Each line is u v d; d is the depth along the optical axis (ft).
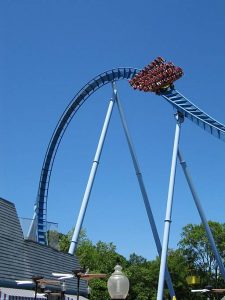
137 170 157.99
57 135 172.04
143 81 159.94
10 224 102.12
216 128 129.08
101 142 159.02
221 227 311.47
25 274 102.47
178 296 308.40
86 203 150.92
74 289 123.85
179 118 145.48
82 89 170.91
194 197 148.36
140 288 306.96
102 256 269.85
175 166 138.51
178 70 154.20
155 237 152.35
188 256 314.55
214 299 276.41
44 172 168.25
